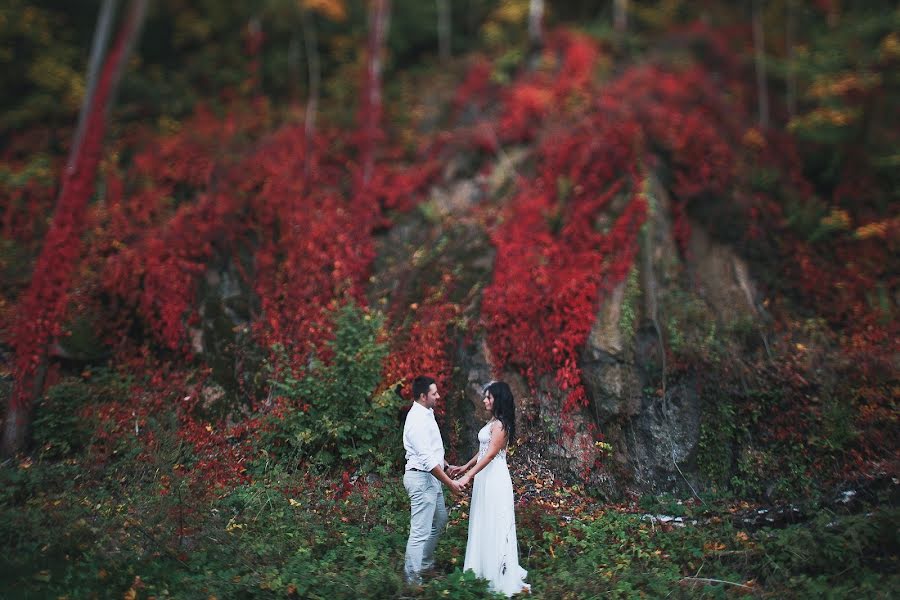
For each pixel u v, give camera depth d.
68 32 11.77
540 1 12.13
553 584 4.87
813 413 6.89
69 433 6.82
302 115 11.26
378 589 4.59
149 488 6.12
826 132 9.55
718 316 8.03
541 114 10.34
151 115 11.25
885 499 5.99
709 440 6.95
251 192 9.39
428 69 12.91
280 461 6.71
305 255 8.57
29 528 5.32
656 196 8.77
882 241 8.64
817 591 4.72
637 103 10.09
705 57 11.75
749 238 8.78
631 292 7.66
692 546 5.51
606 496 6.68
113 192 9.38
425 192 9.88
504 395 5.16
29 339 7.29
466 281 8.27
